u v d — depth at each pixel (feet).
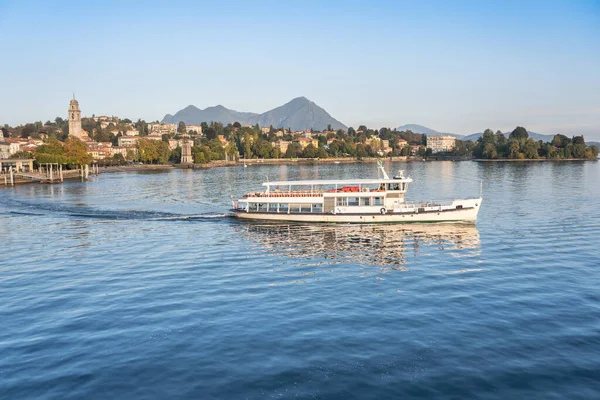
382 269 187.21
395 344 119.85
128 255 216.54
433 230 263.29
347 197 294.66
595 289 158.40
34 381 105.40
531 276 173.99
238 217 316.19
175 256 213.25
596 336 123.03
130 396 99.60
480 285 164.25
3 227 293.64
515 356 113.39
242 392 100.53
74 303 151.23
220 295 156.76
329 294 156.97
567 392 99.25
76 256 216.13
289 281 171.94
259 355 114.83
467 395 98.63
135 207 384.06
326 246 230.48
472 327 129.08
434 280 170.91
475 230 261.65
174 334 126.52
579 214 313.12
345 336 124.26
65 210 365.40
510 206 357.41
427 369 108.17
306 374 106.52
